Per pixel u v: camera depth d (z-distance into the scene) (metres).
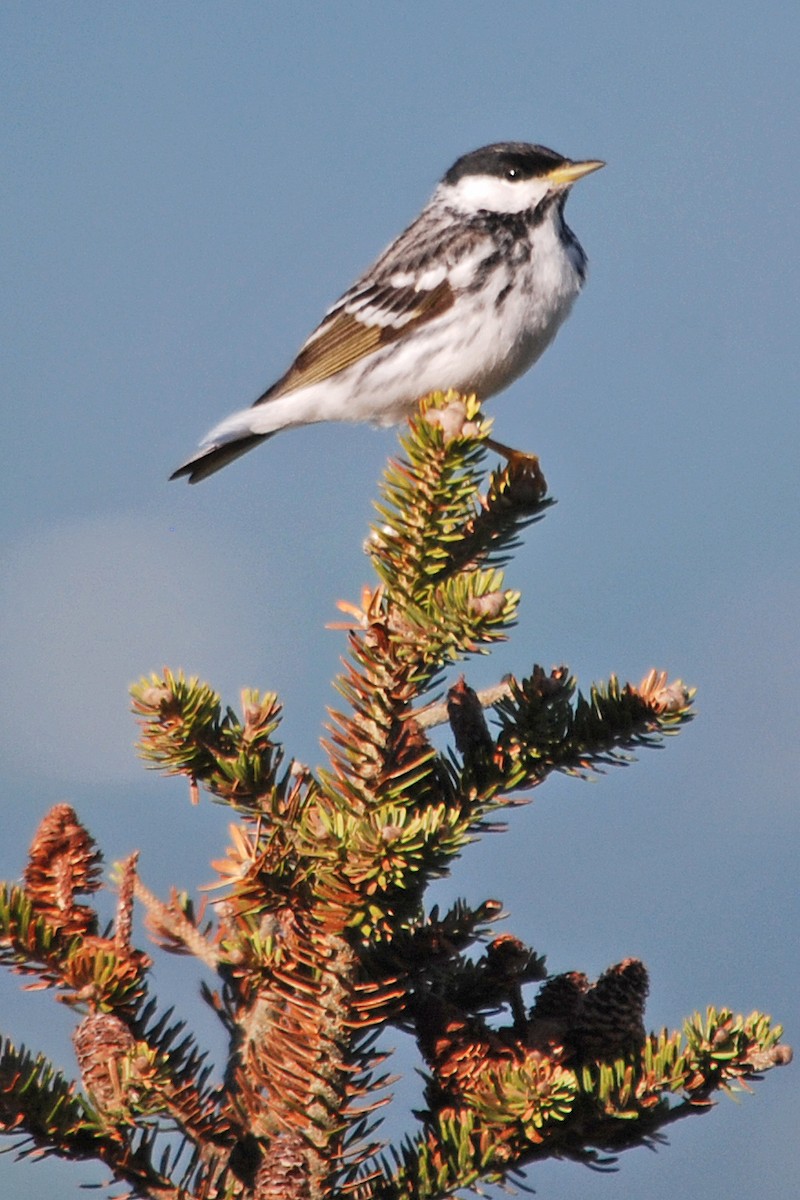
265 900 5.67
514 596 5.95
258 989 5.83
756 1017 5.39
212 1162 5.40
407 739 6.17
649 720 6.33
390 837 5.27
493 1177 5.39
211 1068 5.68
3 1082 5.23
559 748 6.39
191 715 6.16
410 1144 5.54
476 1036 5.71
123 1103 5.29
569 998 5.88
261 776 6.06
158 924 6.26
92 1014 5.59
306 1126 5.41
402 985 5.72
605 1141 5.47
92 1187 5.37
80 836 6.05
